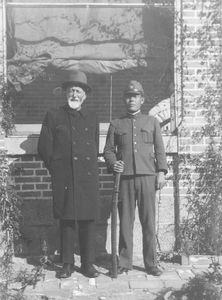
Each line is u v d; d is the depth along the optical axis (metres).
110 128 5.93
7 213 6.14
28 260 6.25
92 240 5.81
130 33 6.66
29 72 6.61
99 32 6.66
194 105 6.39
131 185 5.80
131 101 5.85
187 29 6.36
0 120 6.20
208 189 6.37
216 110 6.39
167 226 6.43
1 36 6.21
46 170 6.37
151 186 5.80
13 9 6.48
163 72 6.63
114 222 5.73
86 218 5.66
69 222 5.77
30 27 6.55
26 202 6.36
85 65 6.72
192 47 6.38
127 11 6.62
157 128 5.89
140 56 6.67
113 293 5.29
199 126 6.40
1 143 6.20
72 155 5.68
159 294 5.20
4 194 6.10
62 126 5.75
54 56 6.64
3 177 6.12
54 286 5.50
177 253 6.34
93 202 5.71
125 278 5.72
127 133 5.82
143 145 5.80
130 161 5.77
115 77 8.05
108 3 6.60
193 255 6.34
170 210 6.43
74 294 5.27
